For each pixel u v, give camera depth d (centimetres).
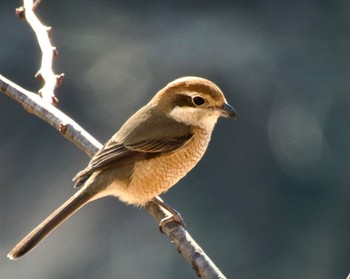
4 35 1964
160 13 2017
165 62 1931
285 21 1998
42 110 746
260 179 1838
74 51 1977
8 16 1973
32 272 1723
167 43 1959
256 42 1962
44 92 753
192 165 756
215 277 600
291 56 1953
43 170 1859
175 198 1789
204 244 1753
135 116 752
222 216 1792
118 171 723
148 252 1700
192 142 744
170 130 736
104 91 1923
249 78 1917
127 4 2012
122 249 1712
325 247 1773
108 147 727
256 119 1891
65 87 1930
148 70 1931
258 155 1859
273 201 1812
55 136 1877
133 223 1730
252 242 1773
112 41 1988
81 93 1930
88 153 731
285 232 1786
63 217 701
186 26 1986
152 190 731
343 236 1775
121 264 1705
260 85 1911
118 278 1694
